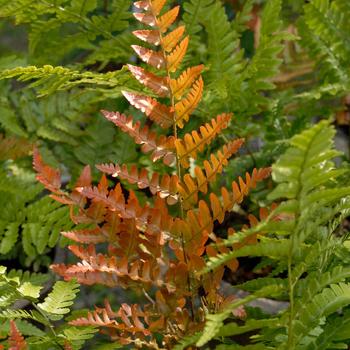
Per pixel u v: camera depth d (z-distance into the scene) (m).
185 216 1.37
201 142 1.22
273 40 1.68
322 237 1.34
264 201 1.73
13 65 1.92
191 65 1.83
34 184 1.83
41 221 1.68
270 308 1.56
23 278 1.61
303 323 1.16
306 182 1.04
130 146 1.87
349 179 1.55
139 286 1.21
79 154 1.90
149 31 1.21
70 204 1.21
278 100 1.80
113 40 1.79
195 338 1.14
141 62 1.89
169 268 1.22
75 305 1.75
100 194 1.20
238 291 1.62
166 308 1.21
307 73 2.00
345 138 2.00
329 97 1.82
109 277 1.20
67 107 1.93
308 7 1.75
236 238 1.05
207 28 1.78
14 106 1.98
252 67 1.68
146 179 1.23
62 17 1.73
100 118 1.92
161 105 1.22
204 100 1.72
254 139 1.95
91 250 1.19
